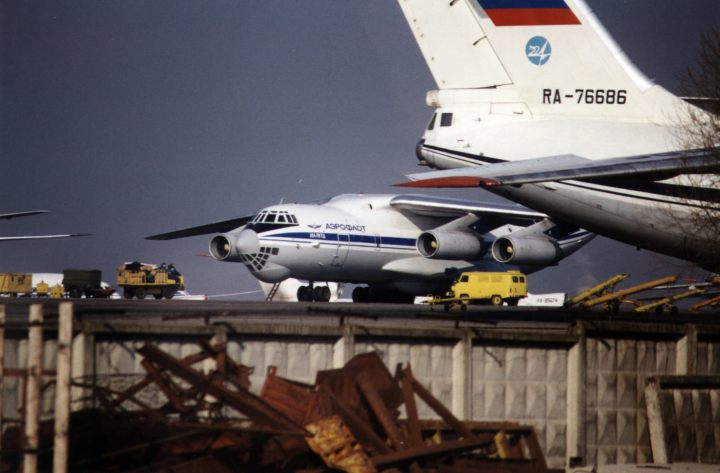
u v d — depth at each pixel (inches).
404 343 2071.9
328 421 1662.2
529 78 3750.0
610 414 2255.2
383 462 1712.6
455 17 3860.7
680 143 3496.6
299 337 1995.6
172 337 1897.1
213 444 1679.4
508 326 2472.9
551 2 3718.0
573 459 2135.8
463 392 2087.8
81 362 1807.3
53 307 2787.9
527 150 3666.3
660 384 2247.8
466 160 3794.3
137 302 3978.8
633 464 2218.3
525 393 2164.1
